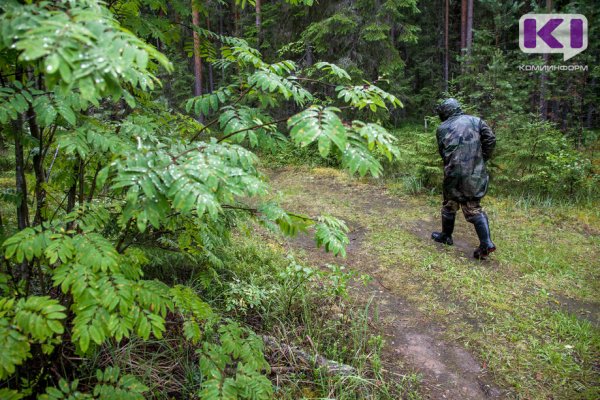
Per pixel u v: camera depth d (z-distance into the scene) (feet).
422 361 10.01
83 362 7.16
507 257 15.79
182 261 11.61
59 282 4.85
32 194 7.68
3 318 4.58
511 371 9.68
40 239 5.08
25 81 5.94
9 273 6.66
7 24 3.66
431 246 16.94
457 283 13.79
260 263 13.60
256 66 6.73
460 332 11.18
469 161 15.12
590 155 28.68
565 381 9.31
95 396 5.55
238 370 6.55
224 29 57.82
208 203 4.40
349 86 6.07
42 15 3.67
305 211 21.35
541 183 22.48
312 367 8.93
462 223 19.63
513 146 24.06
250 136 6.15
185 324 6.49
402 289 13.47
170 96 40.65
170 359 8.35
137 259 6.62
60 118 5.96
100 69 3.47
